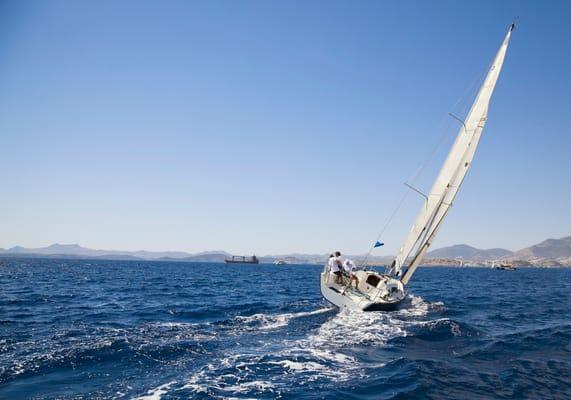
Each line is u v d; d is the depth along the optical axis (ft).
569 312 71.41
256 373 30.73
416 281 178.60
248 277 207.00
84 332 44.86
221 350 37.09
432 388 28.68
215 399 25.55
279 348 38.17
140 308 67.87
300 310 64.90
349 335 43.80
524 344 42.37
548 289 140.46
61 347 37.17
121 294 95.09
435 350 38.96
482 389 28.91
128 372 30.63
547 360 36.45
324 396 26.50
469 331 47.39
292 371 31.42
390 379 30.07
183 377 29.55
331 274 70.18
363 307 55.57
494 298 97.76
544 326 54.49
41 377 29.35
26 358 33.68
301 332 45.44
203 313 61.57
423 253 65.82
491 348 40.34
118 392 26.58
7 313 60.23
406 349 38.78
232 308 67.92
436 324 49.55
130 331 45.62
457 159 63.16
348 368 32.53
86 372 30.55
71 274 199.93
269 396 26.30
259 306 70.90
